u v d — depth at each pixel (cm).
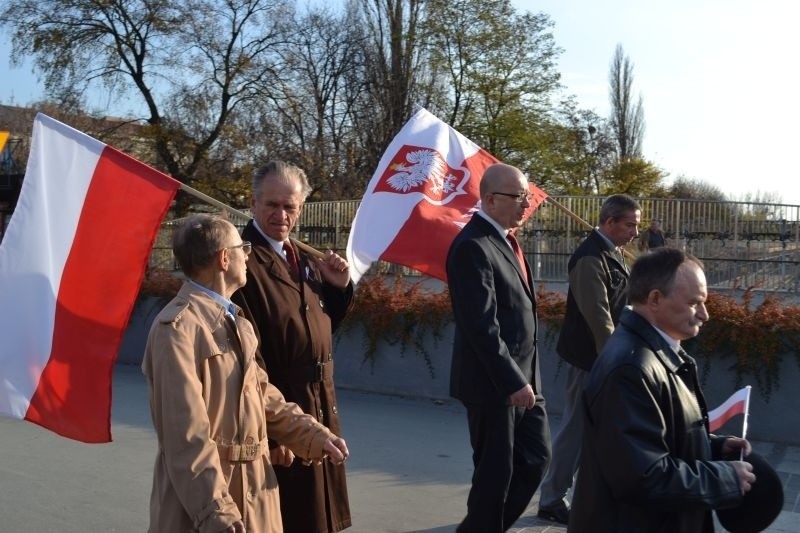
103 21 2716
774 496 283
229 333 301
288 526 373
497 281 431
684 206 1697
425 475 614
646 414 250
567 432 515
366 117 2948
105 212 413
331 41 3027
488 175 442
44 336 402
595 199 1738
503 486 426
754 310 730
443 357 848
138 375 1000
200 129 2775
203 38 2758
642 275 268
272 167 386
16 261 403
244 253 315
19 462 642
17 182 2567
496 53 3089
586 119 3728
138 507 545
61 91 2686
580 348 512
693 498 248
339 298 412
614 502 258
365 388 885
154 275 1097
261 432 308
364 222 573
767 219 1645
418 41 2998
